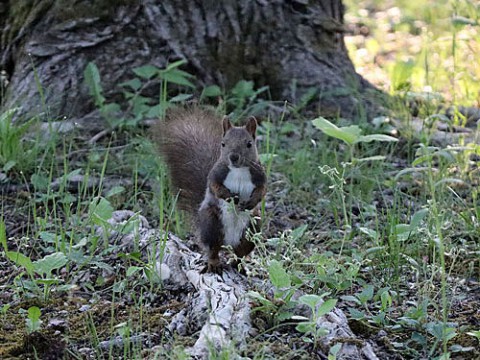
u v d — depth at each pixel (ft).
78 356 25.30
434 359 24.75
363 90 49.42
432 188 29.30
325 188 39.11
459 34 62.69
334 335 25.70
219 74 46.57
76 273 30.81
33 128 43.04
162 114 41.96
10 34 46.98
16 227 35.32
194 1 46.55
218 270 29.40
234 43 47.01
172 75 43.47
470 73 56.13
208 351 24.66
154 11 46.01
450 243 31.94
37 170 39.42
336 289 28.76
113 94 45.21
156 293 29.32
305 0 48.98
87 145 42.14
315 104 47.62
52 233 33.78
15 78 46.16
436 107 48.16
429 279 28.96
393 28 71.92
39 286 30.14
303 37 48.62
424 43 64.90
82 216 35.78
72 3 45.88
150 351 25.48
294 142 43.11
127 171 39.88
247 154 28.45
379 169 39.68
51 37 45.85
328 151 40.73
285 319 26.45
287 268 28.37
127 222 31.35
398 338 26.43
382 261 31.09
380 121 43.42
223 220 28.89
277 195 38.37
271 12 47.93
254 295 25.90
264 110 46.11
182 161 31.96
